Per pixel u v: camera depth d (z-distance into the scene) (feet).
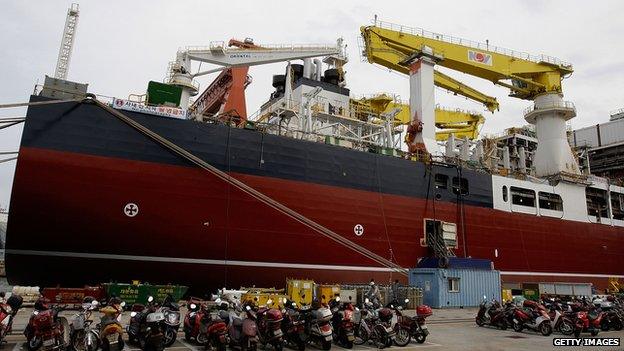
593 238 137.80
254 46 107.96
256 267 82.28
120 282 73.87
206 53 99.04
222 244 79.51
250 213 81.97
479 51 124.16
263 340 42.73
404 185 101.50
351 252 91.66
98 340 36.81
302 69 137.49
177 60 96.48
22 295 67.82
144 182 74.49
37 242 69.77
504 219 117.29
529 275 119.03
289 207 85.46
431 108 114.73
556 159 137.28
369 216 94.84
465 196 111.34
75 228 70.90
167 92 83.51
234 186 80.94
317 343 44.34
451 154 124.57
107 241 72.64
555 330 59.67
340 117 118.52
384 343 44.60
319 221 88.38
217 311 41.34
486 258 111.04
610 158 188.75
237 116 86.38
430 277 88.84
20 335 44.70
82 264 71.92
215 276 79.56
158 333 37.45
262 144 84.74
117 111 74.23
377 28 114.11
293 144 88.07
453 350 43.09
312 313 43.52
